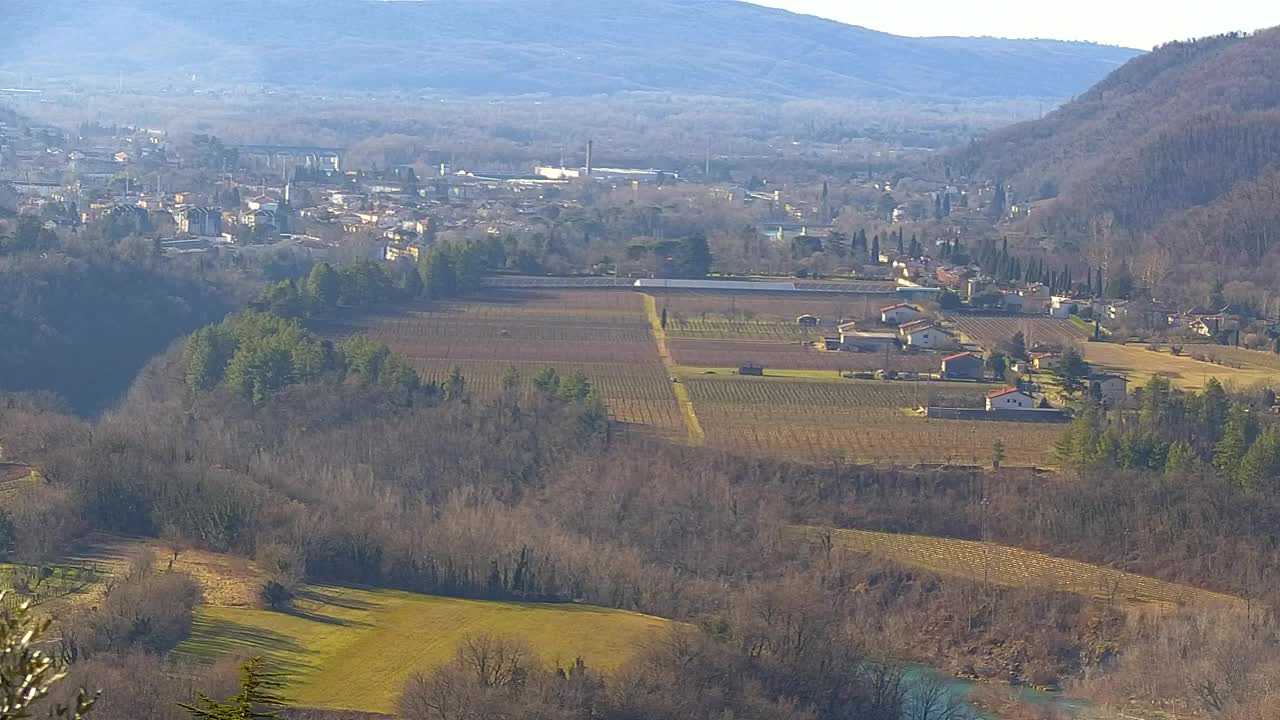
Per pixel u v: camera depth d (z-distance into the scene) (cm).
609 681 18188
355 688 18088
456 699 17088
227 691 16412
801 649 19850
